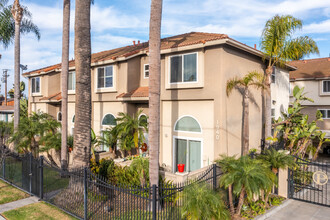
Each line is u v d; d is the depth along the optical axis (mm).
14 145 18453
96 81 19781
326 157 24672
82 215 9242
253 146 16234
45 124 18969
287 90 22016
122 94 17500
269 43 14398
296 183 13320
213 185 9562
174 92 15008
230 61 13914
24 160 12266
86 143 11672
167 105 15703
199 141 14391
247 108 13562
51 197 11219
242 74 14977
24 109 35500
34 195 11539
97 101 20141
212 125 13836
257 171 8500
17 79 20250
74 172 9633
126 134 15453
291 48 14469
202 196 7113
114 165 13758
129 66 17688
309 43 14383
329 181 15461
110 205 9766
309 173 15000
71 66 21734
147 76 18078
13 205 10484
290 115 17391
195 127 14516
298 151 16031
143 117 15672
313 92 25453
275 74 19812
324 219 9797
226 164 9211
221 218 7250
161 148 15875
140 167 11180
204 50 13812
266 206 10594
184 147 15039
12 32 21797
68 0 15766
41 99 24203
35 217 9328
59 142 17297
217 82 13320
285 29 13992
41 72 24484
